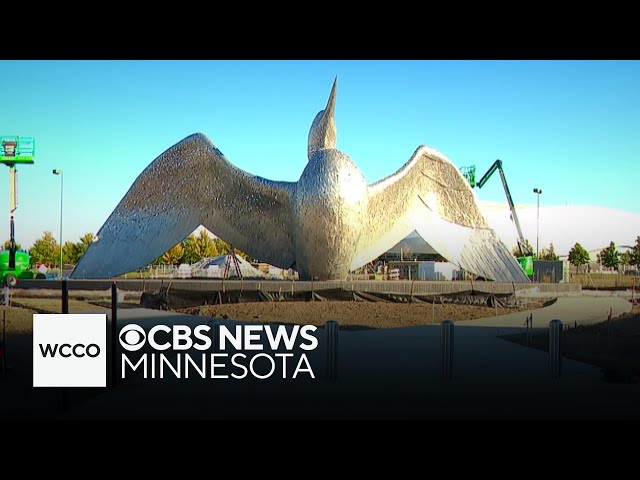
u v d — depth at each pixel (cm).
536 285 2827
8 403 827
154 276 4678
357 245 2703
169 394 879
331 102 2698
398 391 899
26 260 3406
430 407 806
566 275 4850
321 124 2764
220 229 2942
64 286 916
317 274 2658
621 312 2131
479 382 962
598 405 818
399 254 5791
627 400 848
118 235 2947
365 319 1930
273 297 2397
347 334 1515
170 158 2847
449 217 3234
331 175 2523
